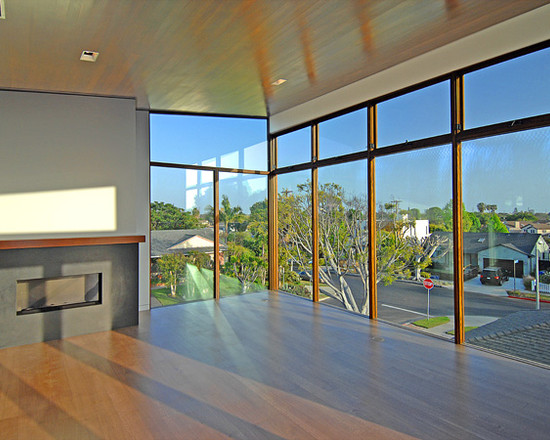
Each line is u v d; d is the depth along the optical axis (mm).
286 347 3904
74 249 4379
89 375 3271
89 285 4523
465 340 3904
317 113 5535
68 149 4473
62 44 3193
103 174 4668
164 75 4074
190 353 3764
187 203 5996
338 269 5438
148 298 5543
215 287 6250
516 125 3398
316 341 4078
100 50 3350
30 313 4113
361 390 2945
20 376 3264
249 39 3270
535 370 3264
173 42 3258
